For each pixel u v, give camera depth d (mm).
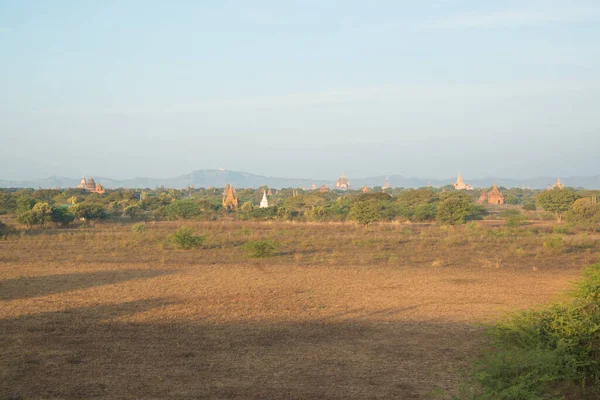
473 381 9531
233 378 9719
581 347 9758
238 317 14750
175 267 25141
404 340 12492
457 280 21734
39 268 24391
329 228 52688
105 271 23672
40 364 10359
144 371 10031
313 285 20250
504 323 11336
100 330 13133
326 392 9039
